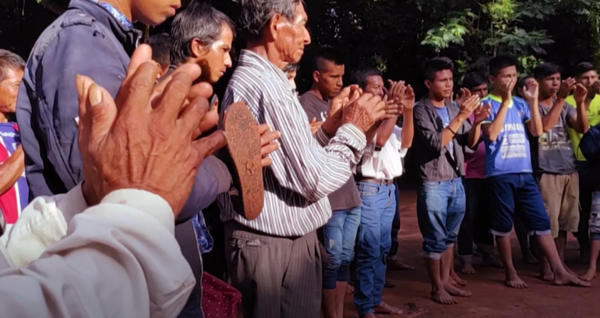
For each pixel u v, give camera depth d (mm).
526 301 5742
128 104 941
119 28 1984
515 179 6094
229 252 2975
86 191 1095
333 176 2756
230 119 2012
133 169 919
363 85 5051
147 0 2027
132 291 862
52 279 823
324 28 14711
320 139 3158
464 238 6656
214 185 1834
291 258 2918
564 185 6570
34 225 1103
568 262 7223
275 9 2941
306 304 2975
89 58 1805
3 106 3352
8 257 1064
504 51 12008
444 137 5277
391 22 13648
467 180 6625
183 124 957
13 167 1907
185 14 3086
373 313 4898
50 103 1778
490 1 12438
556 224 6559
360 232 4766
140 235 874
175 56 3094
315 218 2936
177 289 903
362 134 2865
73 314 817
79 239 851
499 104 6234
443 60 5504
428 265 5645
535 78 6773
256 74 2846
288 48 2998
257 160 2096
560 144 6516
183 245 2131
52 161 1771
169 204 925
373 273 4836
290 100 2797
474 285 6242
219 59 3098
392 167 4836
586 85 6977
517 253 7625
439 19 12484
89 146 944
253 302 2932
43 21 11430
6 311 786
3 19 11406
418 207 5582
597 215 6289
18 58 3443
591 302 5730
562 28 13492
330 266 4301
